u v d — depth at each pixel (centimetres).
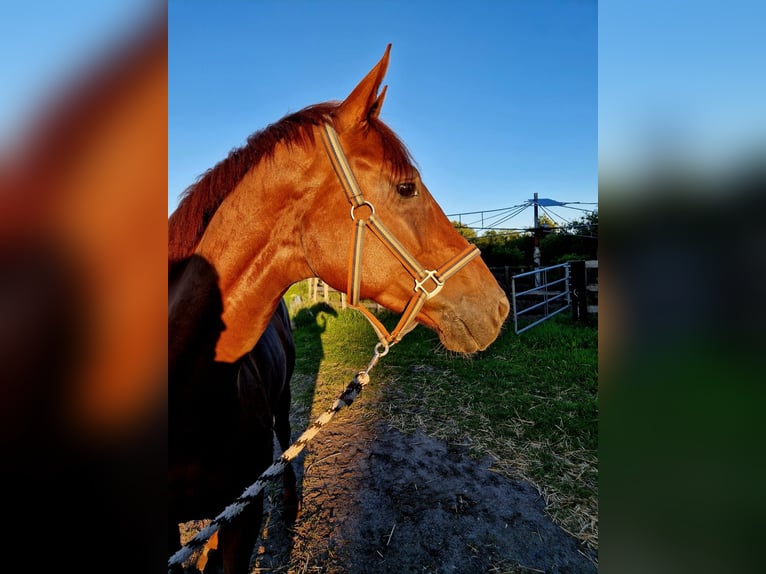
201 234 120
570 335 710
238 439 136
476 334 133
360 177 122
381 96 132
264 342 196
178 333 113
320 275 129
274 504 279
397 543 242
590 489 288
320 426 113
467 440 360
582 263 836
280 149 122
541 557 232
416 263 125
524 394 458
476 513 266
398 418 410
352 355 659
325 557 233
